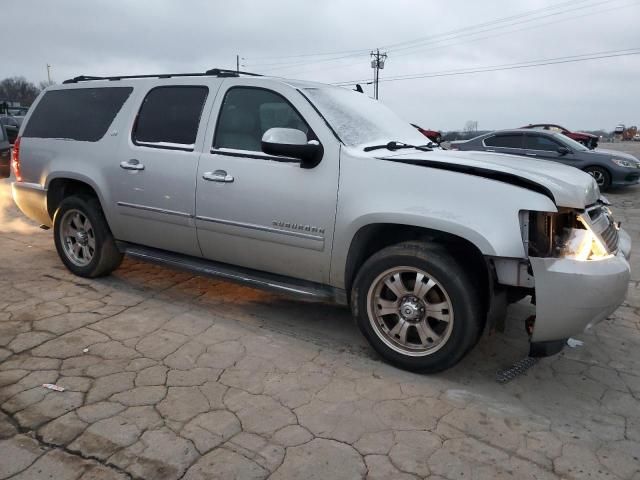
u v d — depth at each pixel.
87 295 4.52
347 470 2.42
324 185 3.44
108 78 4.84
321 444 2.59
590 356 3.70
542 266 2.88
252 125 3.83
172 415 2.79
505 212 2.94
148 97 4.41
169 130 4.22
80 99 4.90
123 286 4.80
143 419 2.74
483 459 2.53
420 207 3.11
